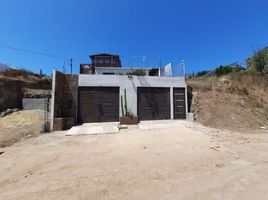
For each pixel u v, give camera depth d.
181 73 16.48
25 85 18.92
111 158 6.14
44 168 5.38
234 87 18.39
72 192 3.86
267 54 22.77
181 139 8.62
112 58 28.12
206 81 19.86
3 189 4.12
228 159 5.89
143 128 11.38
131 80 14.88
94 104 14.16
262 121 13.36
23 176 4.83
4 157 6.54
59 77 13.12
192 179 4.42
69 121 12.34
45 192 3.90
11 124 12.49
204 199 3.49
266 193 3.68
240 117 13.79
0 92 16.42
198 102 16.09
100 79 14.40
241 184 4.11
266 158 5.99
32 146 8.05
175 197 3.58
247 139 8.79
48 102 16.42
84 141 8.76
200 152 6.63
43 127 11.25
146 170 5.03
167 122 13.46
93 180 4.44
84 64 22.25
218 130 10.73
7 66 23.41
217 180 4.34
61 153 6.88
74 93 13.93
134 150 7.07
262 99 16.86
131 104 14.57
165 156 6.23
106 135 9.93
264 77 20.70
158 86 15.27
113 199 3.56
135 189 3.95
